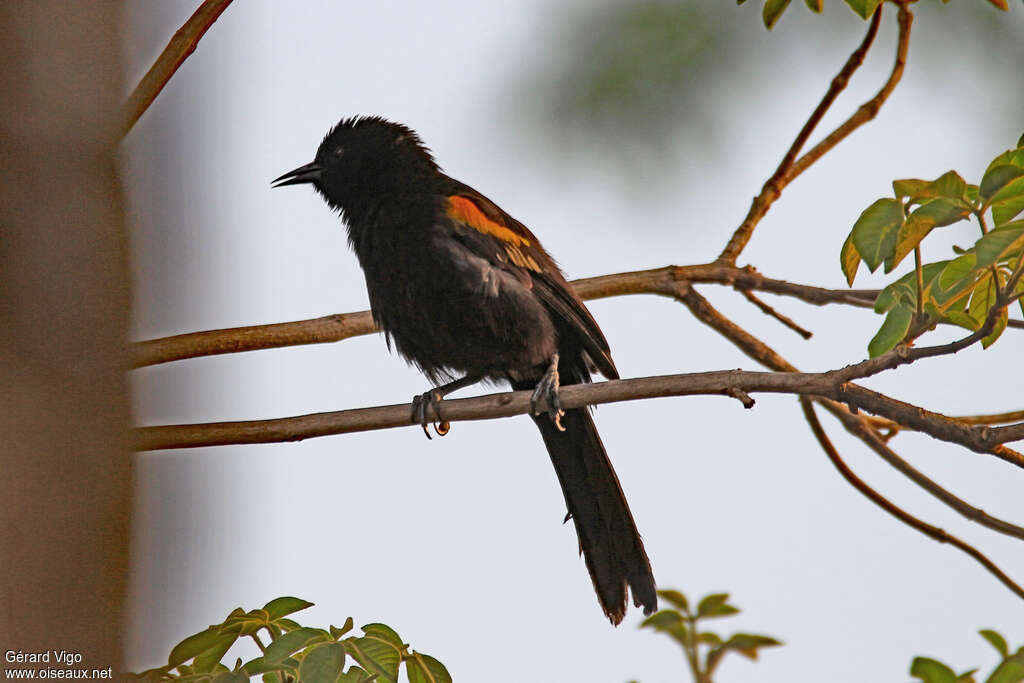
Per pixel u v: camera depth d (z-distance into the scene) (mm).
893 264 7629
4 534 4906
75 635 5020
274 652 6941
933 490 11336
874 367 7922
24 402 5035
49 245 5250
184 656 7125
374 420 9680
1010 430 7793
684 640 9031
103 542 5199
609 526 11031
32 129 5293
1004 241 7203
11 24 5312
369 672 6980
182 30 7582
